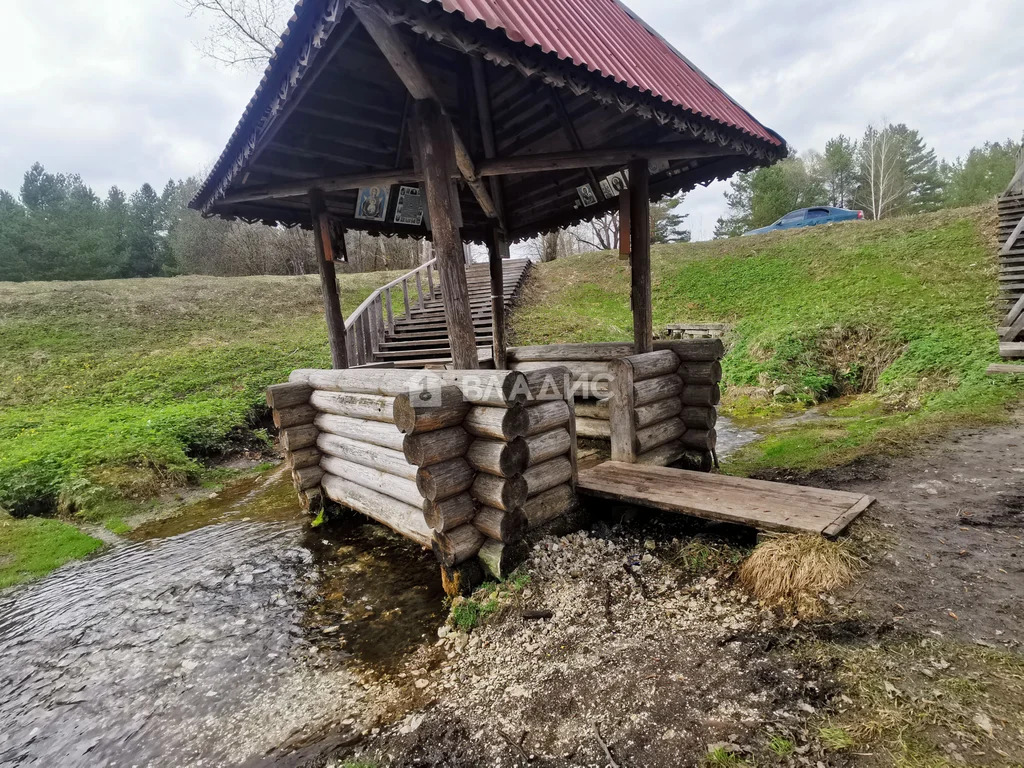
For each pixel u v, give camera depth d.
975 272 9.65
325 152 4.11
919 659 2.01
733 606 2.62
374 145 4.23
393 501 3.98
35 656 3.01
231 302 15.85
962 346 7.17
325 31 2.21
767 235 16.02
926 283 9.85
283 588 3.60
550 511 3.48
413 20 2.04
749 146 3.71
